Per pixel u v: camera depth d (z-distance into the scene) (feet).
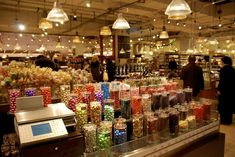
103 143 5.45
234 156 12.19
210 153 7.59
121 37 45.11
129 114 6.73
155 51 69.72
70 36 58.08
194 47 53.16
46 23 23.07
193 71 19.49
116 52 44.16
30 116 4.89
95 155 5.19
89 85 7.93
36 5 31.42
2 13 34.58
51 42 64.28
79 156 4.90
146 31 52.03
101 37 47.32
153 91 8.05
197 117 7.88
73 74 14.24
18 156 4.88
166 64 47.19
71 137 4.82
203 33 55.52
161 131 6.75
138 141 6.00
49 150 4.50
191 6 29.78
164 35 30.30
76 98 6.70
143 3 27.40
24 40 60.13
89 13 37.11
